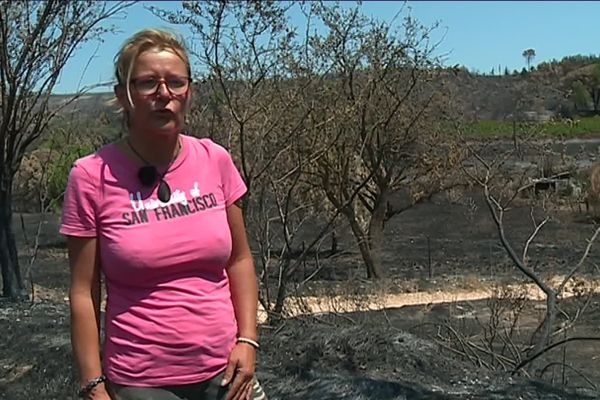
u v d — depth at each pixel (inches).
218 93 397.1
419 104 629.3
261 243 385.4
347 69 535.2
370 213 688.4
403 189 762.2
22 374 251.9
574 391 254.4
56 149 556.7
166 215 105.1
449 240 859.4
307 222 547.2
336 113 490.0
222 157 111.3
